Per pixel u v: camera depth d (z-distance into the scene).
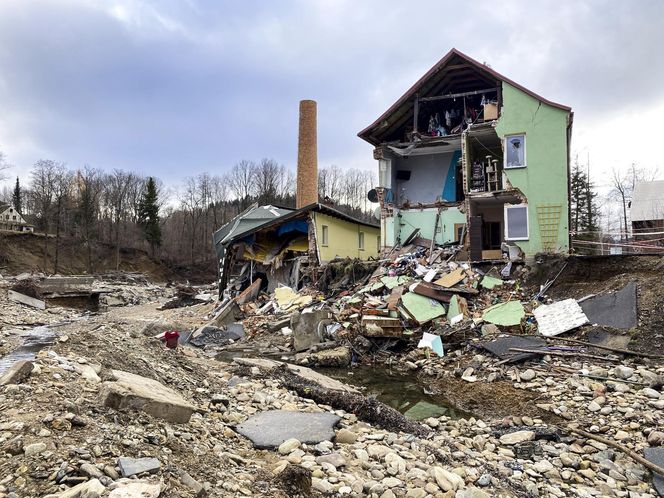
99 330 8.93
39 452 3.79
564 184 18.75
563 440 7.41
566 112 18.86
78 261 55.84
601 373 9.99
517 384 10.20
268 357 13.87
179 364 8.64
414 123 21.95
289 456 5.28
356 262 21.88
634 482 6.09
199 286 49.38
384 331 13.94
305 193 35.25
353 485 4.77
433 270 18.00
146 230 69.31
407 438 6.68
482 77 21.23
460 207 22.39
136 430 4.70
